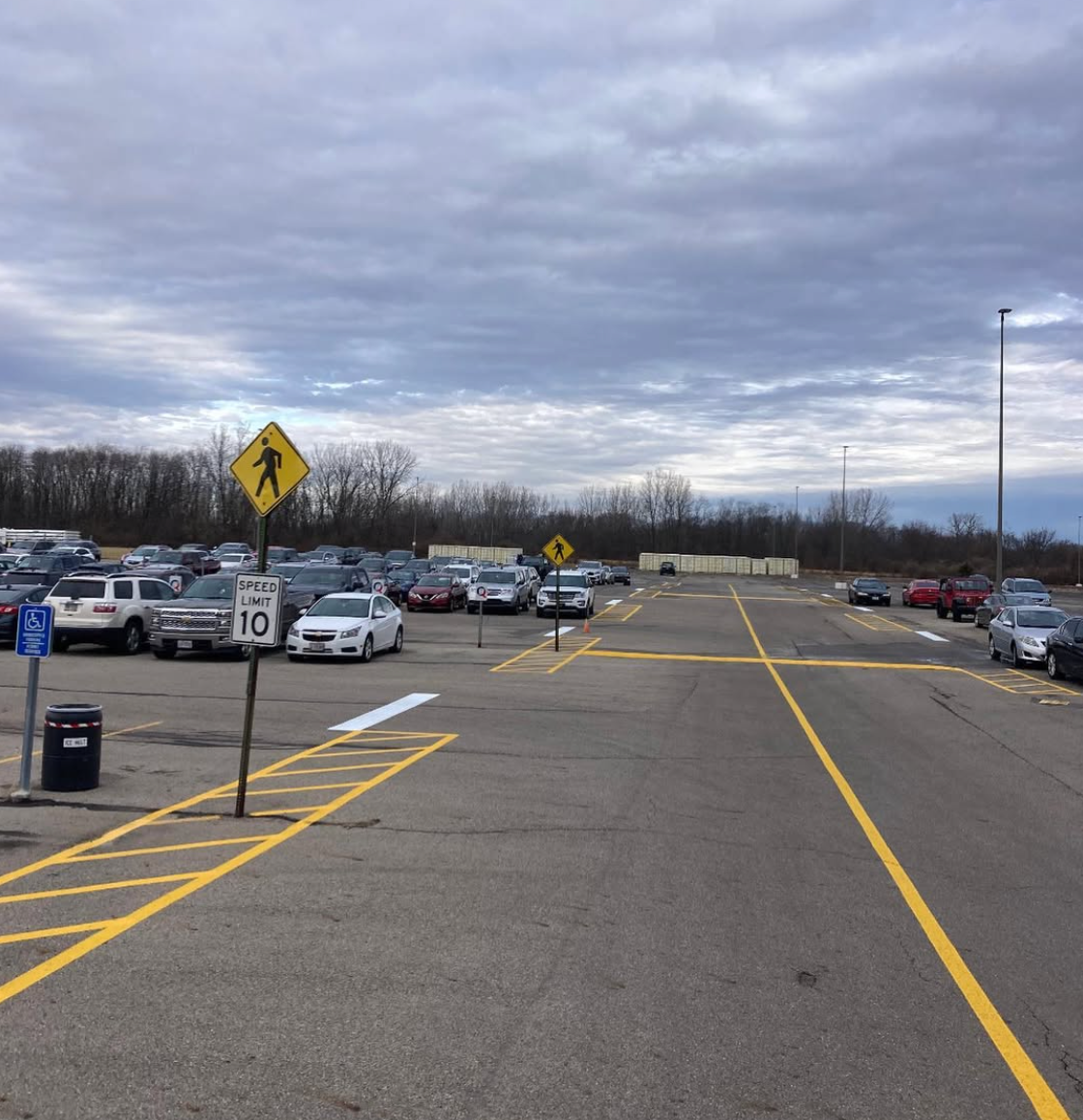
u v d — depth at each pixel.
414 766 10.10
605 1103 3.67
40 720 12.74
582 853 7.10
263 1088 3.72
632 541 138.25
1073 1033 4.39
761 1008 4.55
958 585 42.84
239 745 11.17
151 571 35.59
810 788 9.55
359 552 69.75
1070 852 7.50
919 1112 3.68
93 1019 4.27
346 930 5.43
